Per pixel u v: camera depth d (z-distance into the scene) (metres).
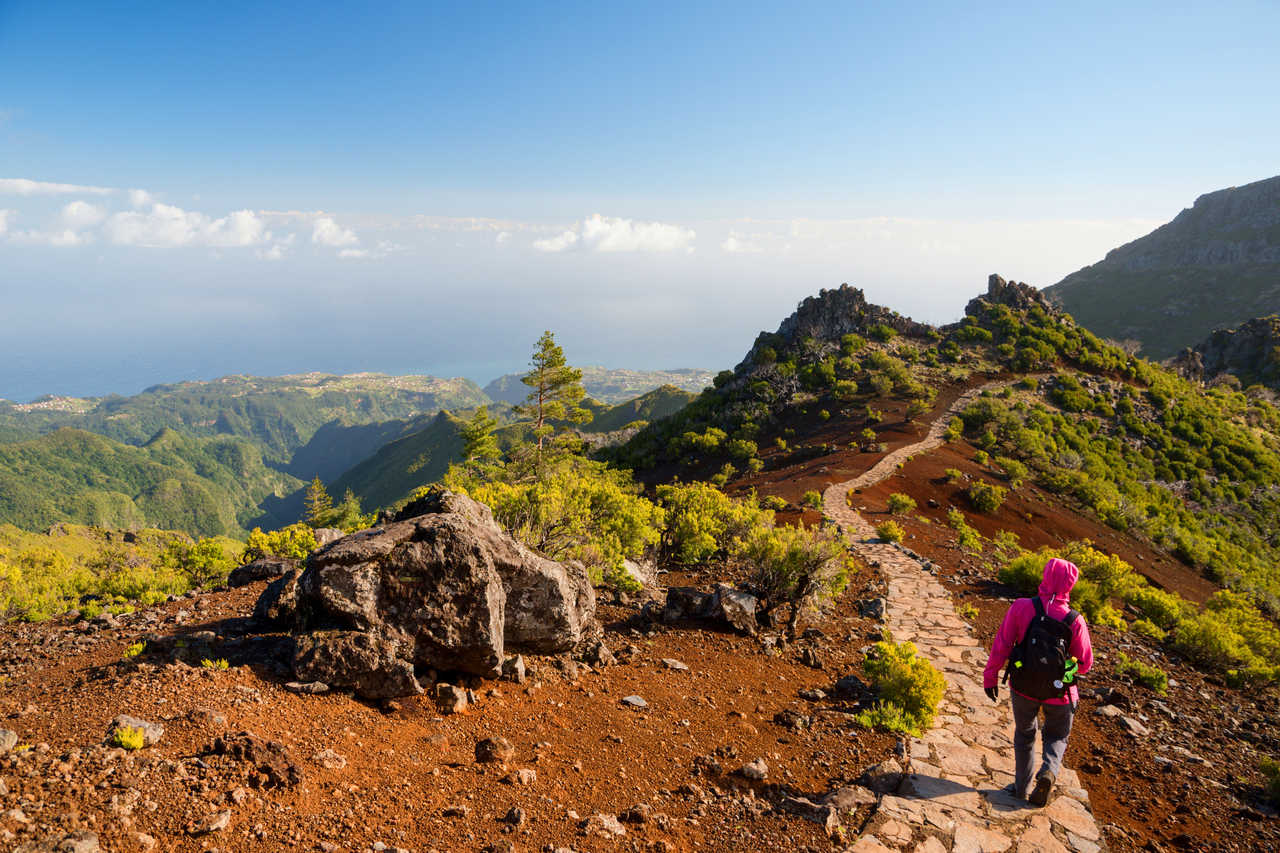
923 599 15.23
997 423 69.12
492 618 6.37
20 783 3.64
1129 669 11.03
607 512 14.38
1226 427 84.38
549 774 5.35
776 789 5.84
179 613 9.84
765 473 59.06
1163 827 5.84
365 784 4.60
